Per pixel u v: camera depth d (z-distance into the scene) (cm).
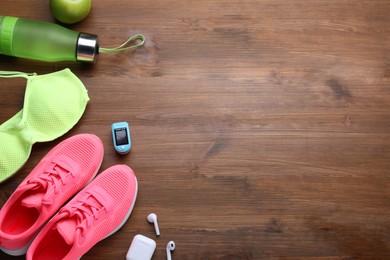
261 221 129
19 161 126
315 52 138
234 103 135
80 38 127
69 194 124
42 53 128
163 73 135
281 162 132
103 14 137
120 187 126
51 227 116
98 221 121
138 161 131
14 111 131
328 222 130
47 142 130
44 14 136
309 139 134
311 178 132
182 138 132
